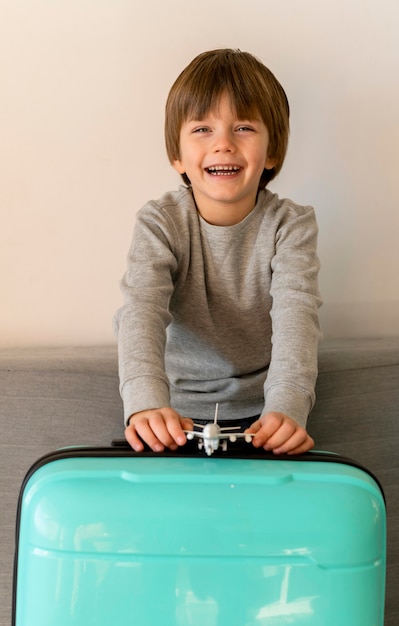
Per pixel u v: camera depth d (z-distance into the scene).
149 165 1.15
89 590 0.62
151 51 1.12
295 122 1.17
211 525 0.62
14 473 0.99
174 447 0.71
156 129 1.14
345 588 0.63
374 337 1.23
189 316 0.99
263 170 1.04
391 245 1.21
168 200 0.99
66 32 1.11
